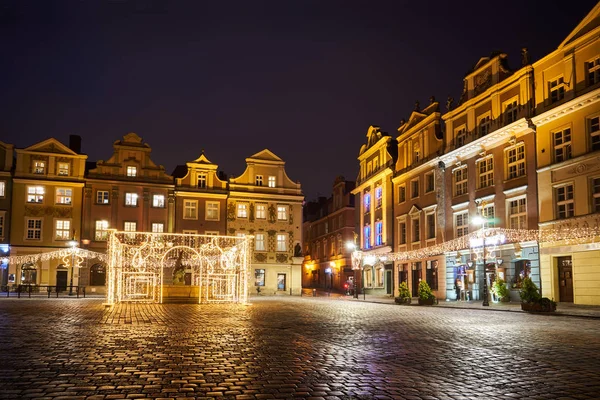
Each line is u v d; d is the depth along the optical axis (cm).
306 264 8675
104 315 2042
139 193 5262
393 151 5072
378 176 5219
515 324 1794
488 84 3656
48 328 1505
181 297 3331
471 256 3509
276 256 5753
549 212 2977
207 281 3266
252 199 5734
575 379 818
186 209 5450
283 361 959
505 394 717
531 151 3145
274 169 5872
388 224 5016
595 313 2259
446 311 2580
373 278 5378
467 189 3806
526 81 3222
